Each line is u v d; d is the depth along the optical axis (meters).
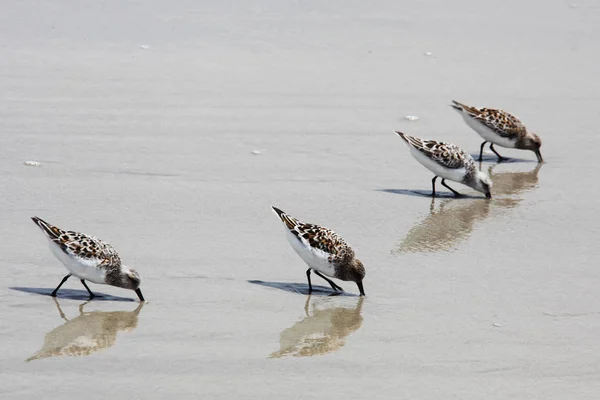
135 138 19.58
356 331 12.04
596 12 29.94
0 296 12.60
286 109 21.69
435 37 27.17
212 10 28.48
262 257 14.40
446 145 17.61
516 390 10.59
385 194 17.64
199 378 10.62
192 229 15.35
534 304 13.01
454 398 10.36
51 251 13.19
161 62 24.28
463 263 14.52
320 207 16.70
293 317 12.40
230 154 19.00
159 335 11.69
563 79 24.41
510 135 19.66
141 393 10.22
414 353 11.46
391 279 13.84
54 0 28.34
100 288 13.14
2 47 24.52
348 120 21.25
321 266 13.03
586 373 11.04
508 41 27.12
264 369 10.91
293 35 26.78
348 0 30.02
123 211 15.98
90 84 22.50
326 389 10.48
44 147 18.78
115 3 28.53
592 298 13.24
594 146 20.53
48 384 10.34
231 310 12.54
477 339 11.88
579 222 16.47
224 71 23.95
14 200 16.20
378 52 25.84
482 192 17.86
